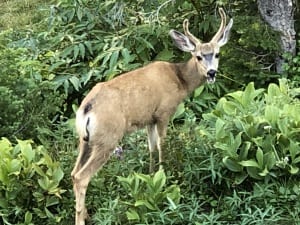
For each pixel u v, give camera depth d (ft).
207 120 17.40
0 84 17.69
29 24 27.27
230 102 17.29
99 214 15.35
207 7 21.63
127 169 16.80
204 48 17.53
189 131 17.46
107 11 21.95
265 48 20.67
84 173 15.42
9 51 18.48
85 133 15.47
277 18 20.81
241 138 16.20
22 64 19.10
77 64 21.36
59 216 15.61
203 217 14.90
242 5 21.93
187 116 18.48
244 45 20.95
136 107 16.26
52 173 15.84
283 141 16.05
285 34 20.90
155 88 16.71
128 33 21.16
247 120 16.38
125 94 16.08
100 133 15.52
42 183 15.58
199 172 16.14
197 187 16.08
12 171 15.47
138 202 14.98
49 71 20.94
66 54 21.39
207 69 17.43
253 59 21.04
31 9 28.58
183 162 16.67
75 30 22.12
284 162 15.61
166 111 17.04
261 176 15.81
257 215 14.93
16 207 15.43
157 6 21.77
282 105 17.49
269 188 15.64
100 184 16.21
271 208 14.85
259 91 17.69
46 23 23.72
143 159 17.39
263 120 16.30
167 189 15.34
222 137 16.20
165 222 14.82
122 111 15.93
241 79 21.06
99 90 15.76
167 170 16.78
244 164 15.69
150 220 15.01
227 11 21.53
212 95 20.59
